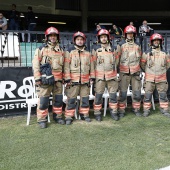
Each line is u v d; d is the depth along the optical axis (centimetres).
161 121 506
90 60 496
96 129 461
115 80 511
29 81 559
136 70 525
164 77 538
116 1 1814
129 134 436
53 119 507
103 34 492
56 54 466
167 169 312
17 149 377
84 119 510
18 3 1521
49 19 1744
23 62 645
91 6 1808
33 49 717
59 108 495
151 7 1833
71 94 488
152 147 382
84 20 1780
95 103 514
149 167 321
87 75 495
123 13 1830
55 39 464
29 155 357
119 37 611
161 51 532
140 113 548
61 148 380
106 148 379
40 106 470
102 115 547
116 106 520
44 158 348
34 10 1587
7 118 536
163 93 545
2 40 646
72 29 1897
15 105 550
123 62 523
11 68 543
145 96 544
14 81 546
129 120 514
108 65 498
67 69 480
